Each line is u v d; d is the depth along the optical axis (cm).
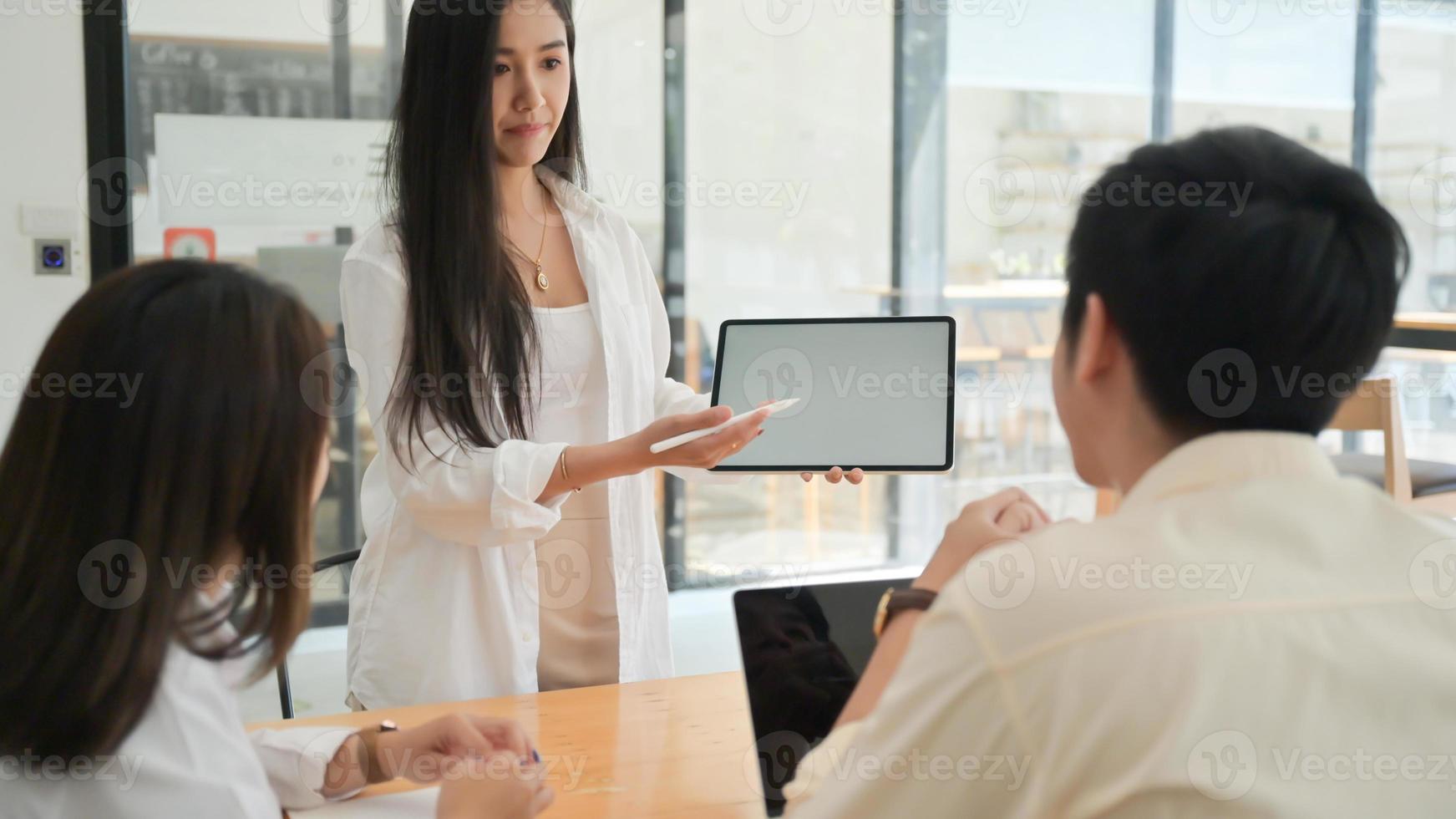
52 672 79
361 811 108
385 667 159
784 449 156
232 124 376
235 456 83
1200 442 74
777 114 445
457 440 153
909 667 71
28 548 81
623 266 176
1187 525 71
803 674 113
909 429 154
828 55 448
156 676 82
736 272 448
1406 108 522
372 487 165
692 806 108
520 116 156
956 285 472
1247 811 64
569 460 149
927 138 462
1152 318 72
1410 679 68
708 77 435
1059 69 474
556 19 157
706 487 452
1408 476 301
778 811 106
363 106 390
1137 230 73
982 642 67
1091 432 79
